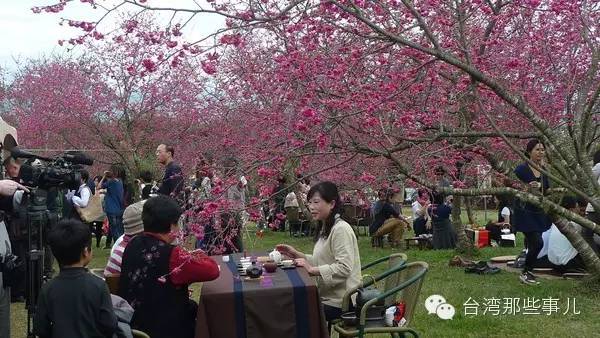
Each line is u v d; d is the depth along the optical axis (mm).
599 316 5746
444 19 4770
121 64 13281
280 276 4004
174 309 3611
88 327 3195
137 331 3428
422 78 5074
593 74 5609
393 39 4055
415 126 5367
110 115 14109
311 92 4605
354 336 3893
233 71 5582
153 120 13547
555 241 7398
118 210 11195
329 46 4844
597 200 4617
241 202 4156
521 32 6062
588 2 6039
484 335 5316
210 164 4539
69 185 4258
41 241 4090
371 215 12820
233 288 3717
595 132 6156
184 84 12516
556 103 6172
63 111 14695
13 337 5633
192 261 3572
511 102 4352
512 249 10648
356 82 4793
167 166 7117
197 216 3943
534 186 6039
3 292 4074
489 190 4613
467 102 5703
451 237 10797
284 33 4656
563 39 6160
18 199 4215
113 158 14367
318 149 4594
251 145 5219
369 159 5402
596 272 6086
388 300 4449
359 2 4223
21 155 4312
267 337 3658
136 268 3637
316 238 4582
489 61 5512
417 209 11898
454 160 5855
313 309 3703
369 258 10078
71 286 3238
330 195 4336
